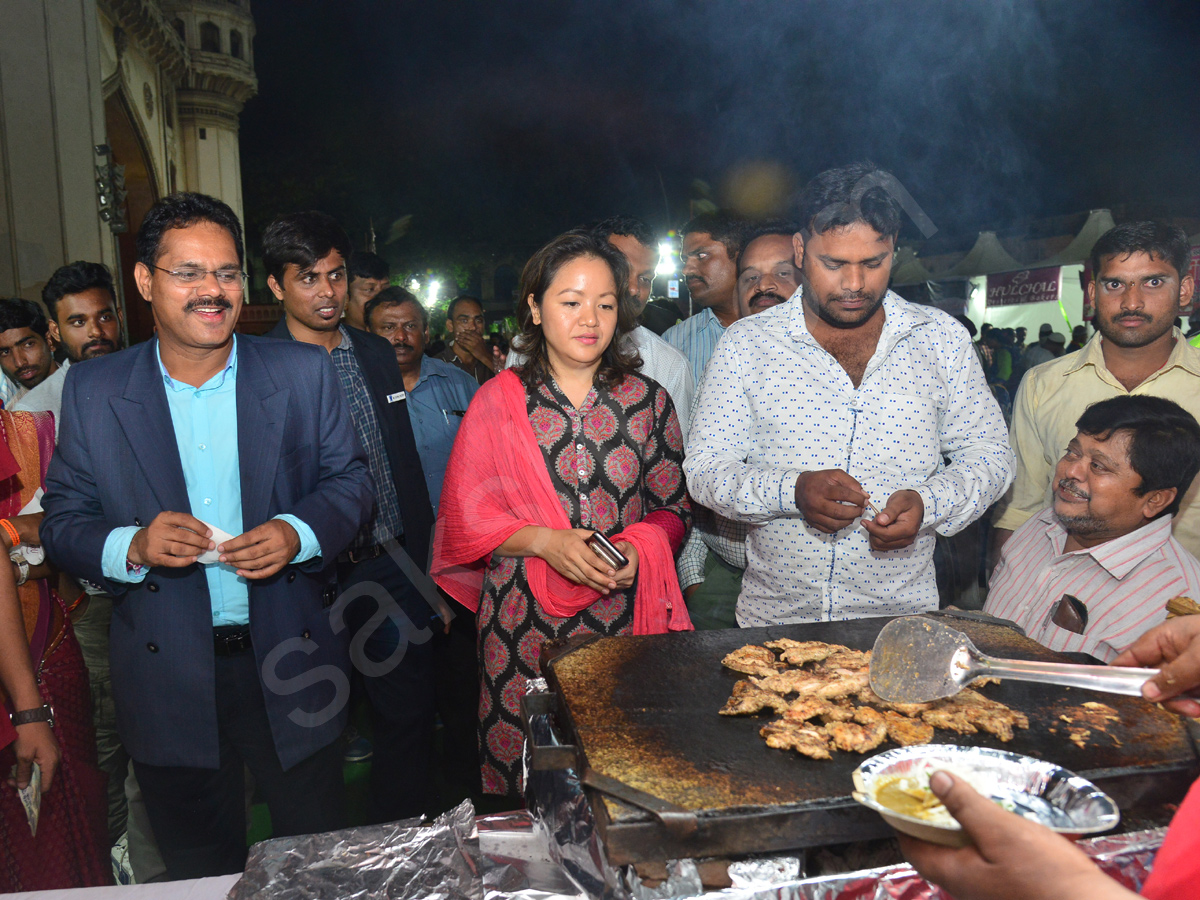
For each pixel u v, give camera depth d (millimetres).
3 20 7445
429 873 1093
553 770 1148
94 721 2627
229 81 20078
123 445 1733
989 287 12523
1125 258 2092
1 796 1769
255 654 1793
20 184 7516
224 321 1694
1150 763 1028
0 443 1753
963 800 646
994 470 1849
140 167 15789
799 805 924
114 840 2607
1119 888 565
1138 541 1657
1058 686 1276
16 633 1728
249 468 1787
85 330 2867
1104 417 1659
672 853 908
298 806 1921
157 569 1720
